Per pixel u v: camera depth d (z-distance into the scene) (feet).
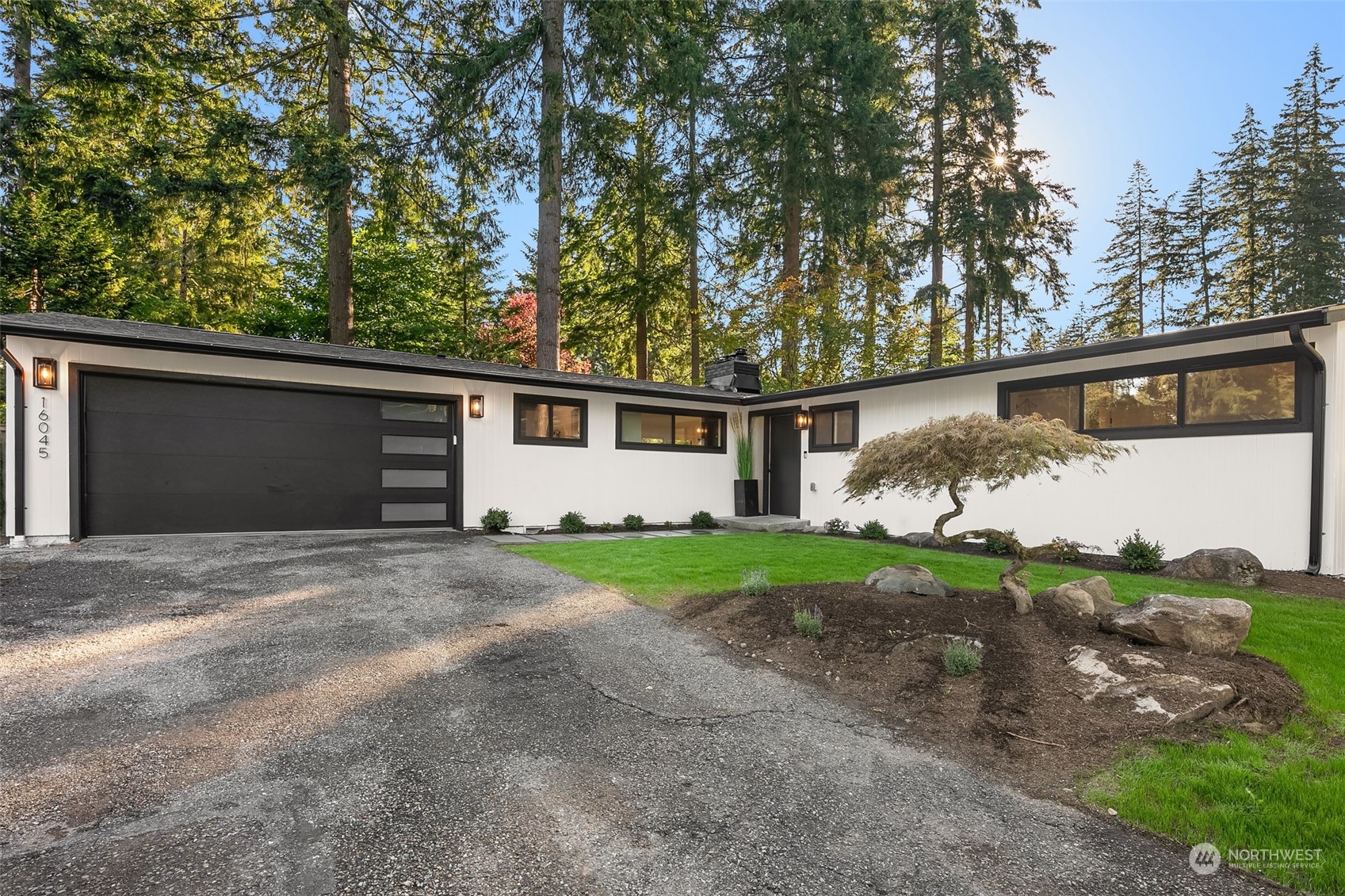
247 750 8.79
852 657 12.89
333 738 9.25
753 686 11.89
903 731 10.07
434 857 6.53
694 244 53.06
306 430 28.48
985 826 7.38
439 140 44.70
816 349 50.14
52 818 7.07
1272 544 20.71
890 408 33.24
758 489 41.70
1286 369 20.58
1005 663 11.92
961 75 53.57
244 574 19.30
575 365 77.82
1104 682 10.90
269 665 11.99
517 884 6.14
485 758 8.79
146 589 17.07
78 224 43.75
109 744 8.84
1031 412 27.22
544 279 45.78
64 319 25.00
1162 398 23.41
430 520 31.40
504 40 43.93
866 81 46.39
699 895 6.03
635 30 43.55
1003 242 55.67
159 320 50.08
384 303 58.44
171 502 25.73
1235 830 7.16
